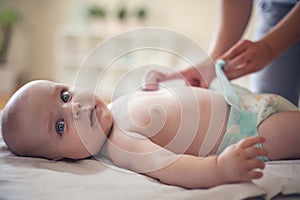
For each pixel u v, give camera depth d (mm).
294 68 1421
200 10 3539
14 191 675
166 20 3627
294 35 1094
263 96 992
